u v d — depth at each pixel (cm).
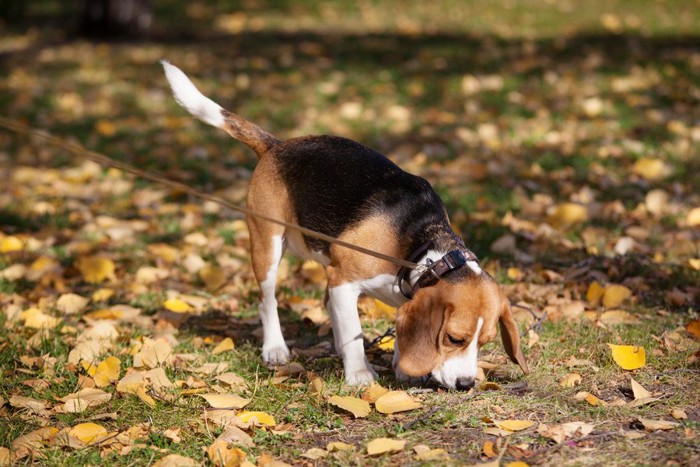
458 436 464
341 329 545
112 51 1770
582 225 845
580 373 543
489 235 832
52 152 1155
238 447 461
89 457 453
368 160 572
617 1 2281
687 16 2045
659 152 1046
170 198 994
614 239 808
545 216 876
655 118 1176
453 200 924
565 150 1071
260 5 2311
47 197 991
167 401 521
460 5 2289
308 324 676
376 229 533
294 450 459
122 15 1891
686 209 879
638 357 533
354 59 1648
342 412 507
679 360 547
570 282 707
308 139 607
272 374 568
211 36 1944
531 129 1162
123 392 534
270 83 1484
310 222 568
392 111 1267
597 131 1141
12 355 593
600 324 617
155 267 802
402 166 1042
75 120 1304
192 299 714
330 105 1342
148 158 1127
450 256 503
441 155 1080
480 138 1143
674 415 466
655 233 817
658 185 947
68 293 734
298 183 582
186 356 594
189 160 1108
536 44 1725
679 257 761
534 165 1007
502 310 500
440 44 1759
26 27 2064
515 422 466
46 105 1377
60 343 619
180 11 2230
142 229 900
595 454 430
